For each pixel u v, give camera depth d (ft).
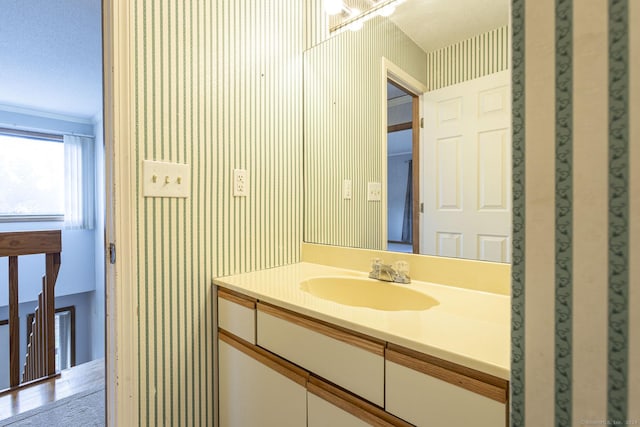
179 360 3.74
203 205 3.90
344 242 4.69
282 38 4.82
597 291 1.34
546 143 1.45
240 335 3.69
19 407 5.46
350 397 2.63
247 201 4.37
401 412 2.33
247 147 4.36
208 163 3.93
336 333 2.72
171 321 3.66
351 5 4.66
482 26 3.52
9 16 7.27
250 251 4.42
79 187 15.40
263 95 4.55
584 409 1.38
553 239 1.45
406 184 4.10
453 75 3.72
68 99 12.69
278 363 3.24
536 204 1.49
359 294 4.01
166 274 3.60
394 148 4.22
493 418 1.91
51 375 6.41
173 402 3.70
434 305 3.23
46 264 6.42
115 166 3.21
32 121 14.06
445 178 3.78
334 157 4.82
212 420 4.06
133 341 3.38
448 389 2.10
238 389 3.74
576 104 1.37
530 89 1.49
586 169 1.35
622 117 1.26
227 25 4.10
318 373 2.87
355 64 4.60
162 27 3.50
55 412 5.33
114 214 3.23
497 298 3.24
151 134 3.43
